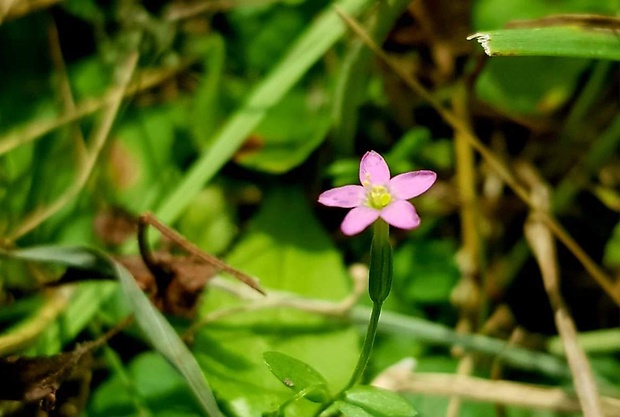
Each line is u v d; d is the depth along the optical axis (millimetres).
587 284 184
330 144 186
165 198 179
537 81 187
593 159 187
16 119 186
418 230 187
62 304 168
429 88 195
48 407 154
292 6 194
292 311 170
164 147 185
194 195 174
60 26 193
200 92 186
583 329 183
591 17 159
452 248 186
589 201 191
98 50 193
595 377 172
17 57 191
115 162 182
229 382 162
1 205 177
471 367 172
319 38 180
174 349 150
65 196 176
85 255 157
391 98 192
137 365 168
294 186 185
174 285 164
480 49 179
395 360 172
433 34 192
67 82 187
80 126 186
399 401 149
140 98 189
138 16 191
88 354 165
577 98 193
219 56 188
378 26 175
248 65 194
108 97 184
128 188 182
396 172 186
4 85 188
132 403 164
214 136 184
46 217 175
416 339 175
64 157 182
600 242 188
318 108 189
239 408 160
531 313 183
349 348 168
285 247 179
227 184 185
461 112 189
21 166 180
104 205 179
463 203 186
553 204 189
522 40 156
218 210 183
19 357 154
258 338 167
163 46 190
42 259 158
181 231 180
